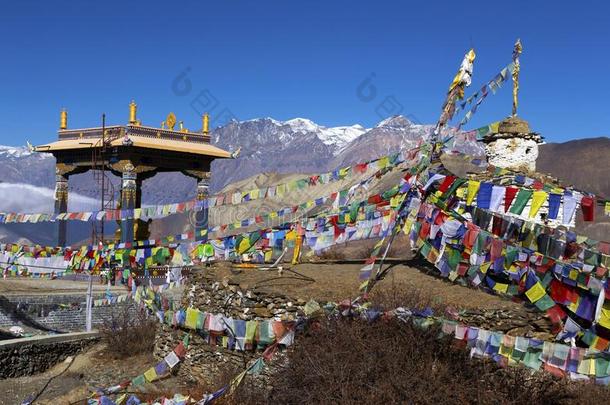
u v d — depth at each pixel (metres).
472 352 12.70
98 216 21.53
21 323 32.47
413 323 13.09
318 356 12.84
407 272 18.38
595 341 12.46
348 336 12.86
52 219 22.78
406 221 16.77
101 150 44.19
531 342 12.23
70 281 41.88
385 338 12.76
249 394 14.60
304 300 16.28
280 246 18.94
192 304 19.92
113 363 23.19
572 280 12.91
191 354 19.19
